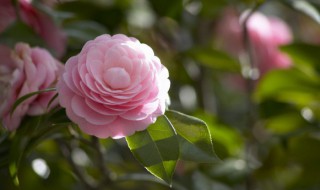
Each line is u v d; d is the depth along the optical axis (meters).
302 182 1.37
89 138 1.11
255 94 1.34
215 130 1.30
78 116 0.93
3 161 1.04
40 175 1.20
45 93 1.00
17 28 1.09
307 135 1.32
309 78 1.30
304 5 1.20
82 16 1.34
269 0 1.26
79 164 1.28
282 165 1.36
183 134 0.97
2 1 1.12
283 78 1.30
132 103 0.92
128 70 0.93
